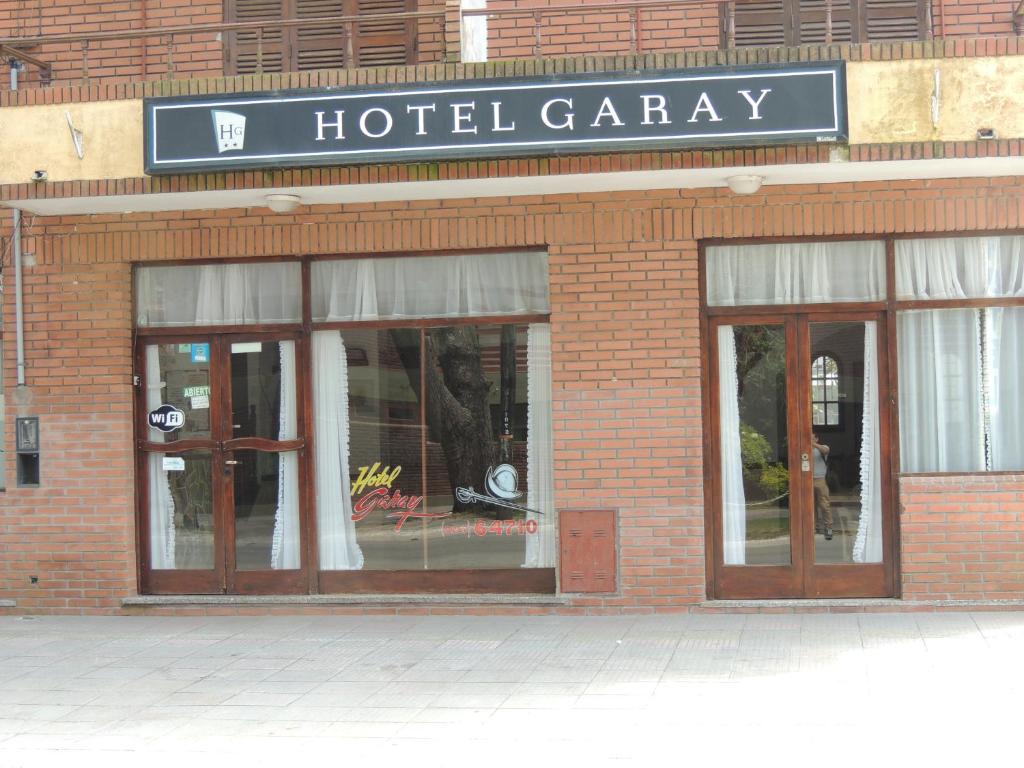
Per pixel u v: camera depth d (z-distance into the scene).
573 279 9.52
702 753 5.80
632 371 9.45
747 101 8.34
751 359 9.59
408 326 9.98
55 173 9.19
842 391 9.49
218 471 10.17
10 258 10.14
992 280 9.42
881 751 5.74
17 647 8.80
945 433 9.47
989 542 9.18
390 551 9.98
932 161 8.51
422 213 9.70
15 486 10.14
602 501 9.47
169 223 9.98
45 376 10.11
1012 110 8.38
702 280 9.54
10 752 6.19
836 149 8.45
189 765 5.90
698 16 9.65
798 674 7.34
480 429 9.89
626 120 8.44
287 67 10.23
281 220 9.85
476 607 9.65
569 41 9.68
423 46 10.11
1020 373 9.45
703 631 8.70
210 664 8.15
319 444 10.11
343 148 8.67
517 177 8.80
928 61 8.41
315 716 6.74
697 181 9.14
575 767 5.66
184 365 10.26
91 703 7.17
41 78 10.34
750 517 9.55
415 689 7.30
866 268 9.48
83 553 10.05
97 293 10.07
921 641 8.17
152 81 9.17
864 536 9.43
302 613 9.87
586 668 7.70
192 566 10.20
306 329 10.05
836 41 9.66
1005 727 6.09
